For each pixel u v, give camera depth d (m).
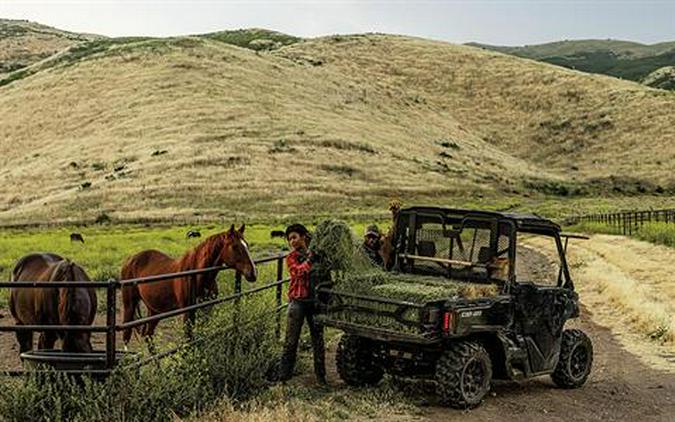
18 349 13.60
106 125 99.06
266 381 10.19
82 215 68.88
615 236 45.44
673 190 109.06
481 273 10.61
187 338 10.00
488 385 9.99
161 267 12.02
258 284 16.45
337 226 10.59
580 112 140.25
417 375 10.55
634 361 13.55
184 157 85.75
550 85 151.38
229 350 9.91
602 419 9.78
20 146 96.50
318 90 127.62
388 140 108.06
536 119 140.75
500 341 10.14
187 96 107.12
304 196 79.25
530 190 100.81
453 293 9.83
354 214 71.56
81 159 87.56
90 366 8.45
